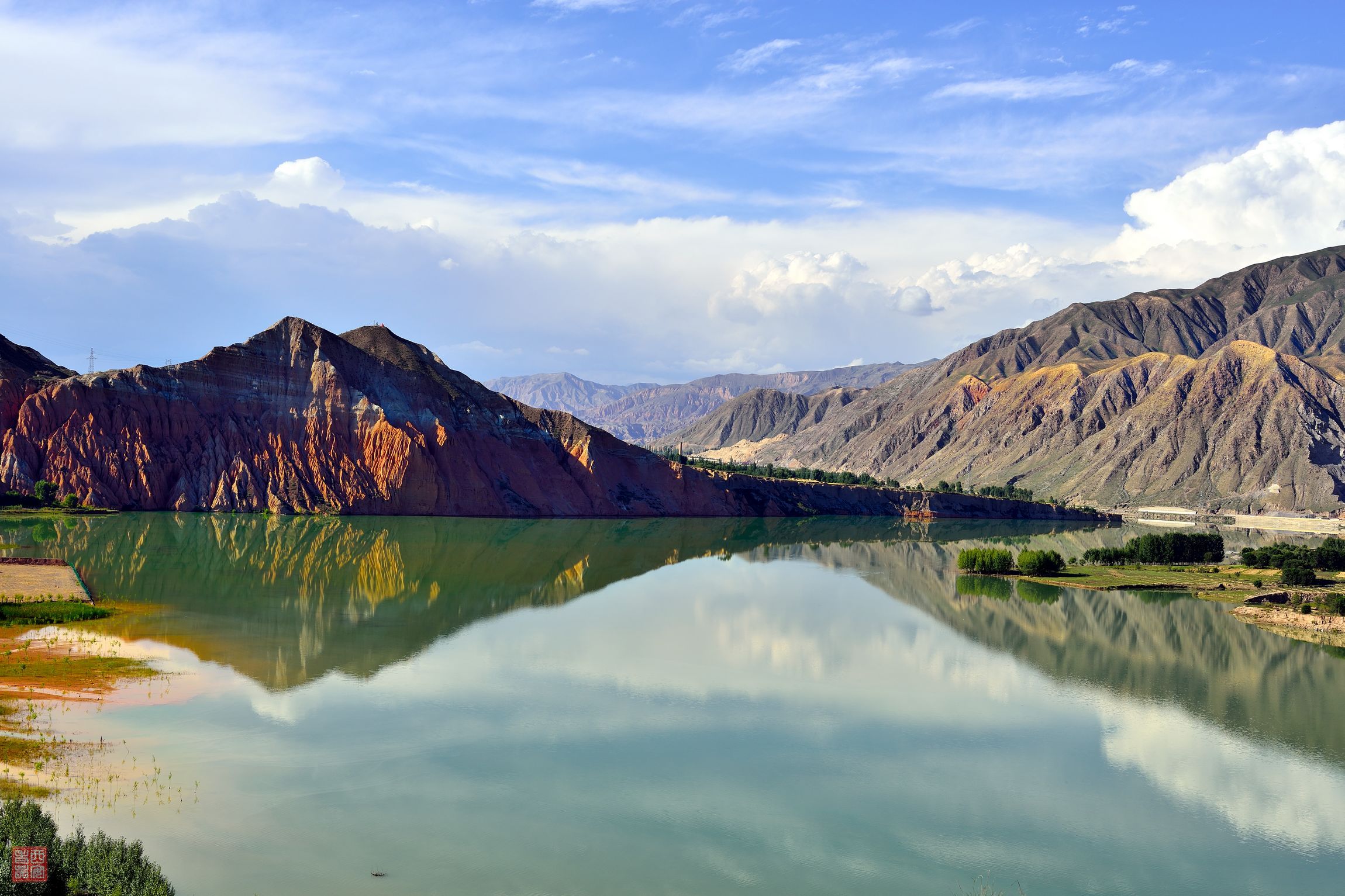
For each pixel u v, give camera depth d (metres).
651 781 47.31
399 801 43.19
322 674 62.16
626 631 82.19
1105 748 55.53
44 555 106.06
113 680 57.22
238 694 56.47
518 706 58.09
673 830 41.97
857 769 50.50
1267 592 117.94
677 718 57.56
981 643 83.69
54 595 80.06
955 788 48.41
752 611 96.12
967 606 105.12
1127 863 41.16
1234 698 67.38
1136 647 84.44
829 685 66.88
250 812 40.91
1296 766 53.41
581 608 93.00
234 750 47.56
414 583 102.38
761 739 54.47
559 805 43.84
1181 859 41.72
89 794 41.03
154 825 38.94
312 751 48.31
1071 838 43.31
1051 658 78.75
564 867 38.06
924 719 59.53
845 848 41.19
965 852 41.47
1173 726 60.22
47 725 48.62
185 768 44.78
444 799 43.69
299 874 36.16
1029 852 41.72
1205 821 45.66
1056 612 102.50
